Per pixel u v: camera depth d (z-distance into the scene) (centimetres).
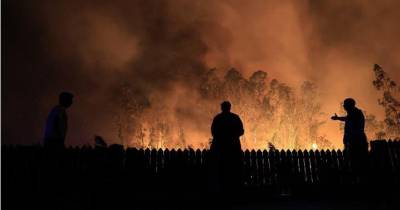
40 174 811
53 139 738
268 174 1045
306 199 920
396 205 763
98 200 829
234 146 844
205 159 989
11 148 811
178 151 982
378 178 975
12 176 797
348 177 1049
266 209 758
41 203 796
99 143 883
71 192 820
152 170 941
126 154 920
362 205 780
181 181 955
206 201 876
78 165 845
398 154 1045
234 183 841
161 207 822
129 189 896
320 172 1079
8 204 781
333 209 736
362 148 923
